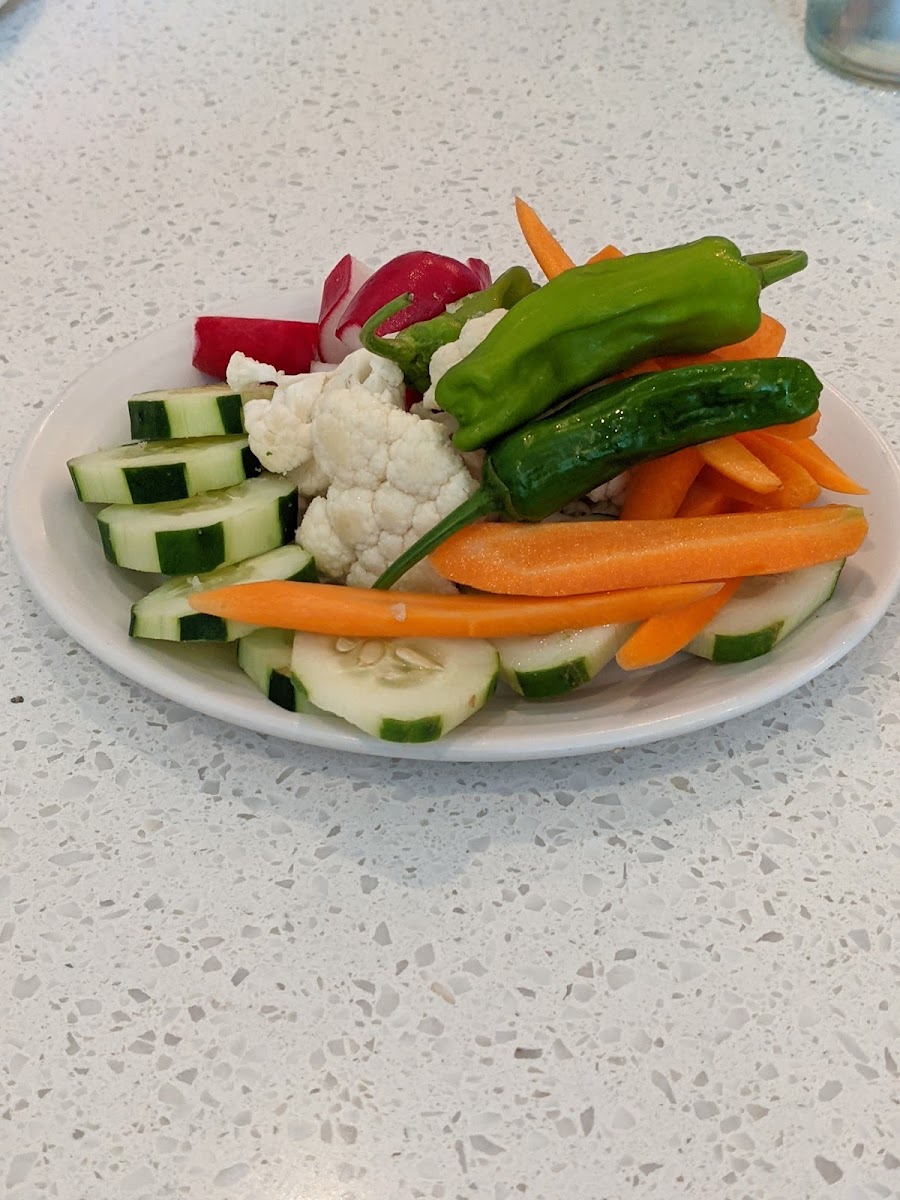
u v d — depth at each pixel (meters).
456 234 1.22
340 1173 0.54
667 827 0.68
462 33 1.52
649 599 0.72
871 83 1.42
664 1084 0.57
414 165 1.32
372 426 0.74
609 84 1.43
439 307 0.90
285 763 0.72
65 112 1.40
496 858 0.67
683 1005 0.60
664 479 0.76
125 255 1.20
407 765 0.72
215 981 0.61
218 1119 0.56
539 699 0.73
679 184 1.29
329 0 1.58
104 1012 0.60
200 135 1.36
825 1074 0.58
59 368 1.05
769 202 1.26
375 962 0.62
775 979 0.61
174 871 0.66
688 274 0.72
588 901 0.65
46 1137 0.56
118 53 1.49
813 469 0.80
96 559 0.80
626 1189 0.54
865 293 1.14
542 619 0.71
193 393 0.84
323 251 1.20
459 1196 0.54
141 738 0.74
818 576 0.75
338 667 0.69
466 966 0.62
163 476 0.79
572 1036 0.59
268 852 0.67
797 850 0.67
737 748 0.73
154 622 0.71
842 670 0.78
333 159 1.33
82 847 0.67
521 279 0.86
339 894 0.65
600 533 0.73
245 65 1.47
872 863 0.66
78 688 0.77
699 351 0.75
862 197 1.26
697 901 0.65
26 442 0.84
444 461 0.74
